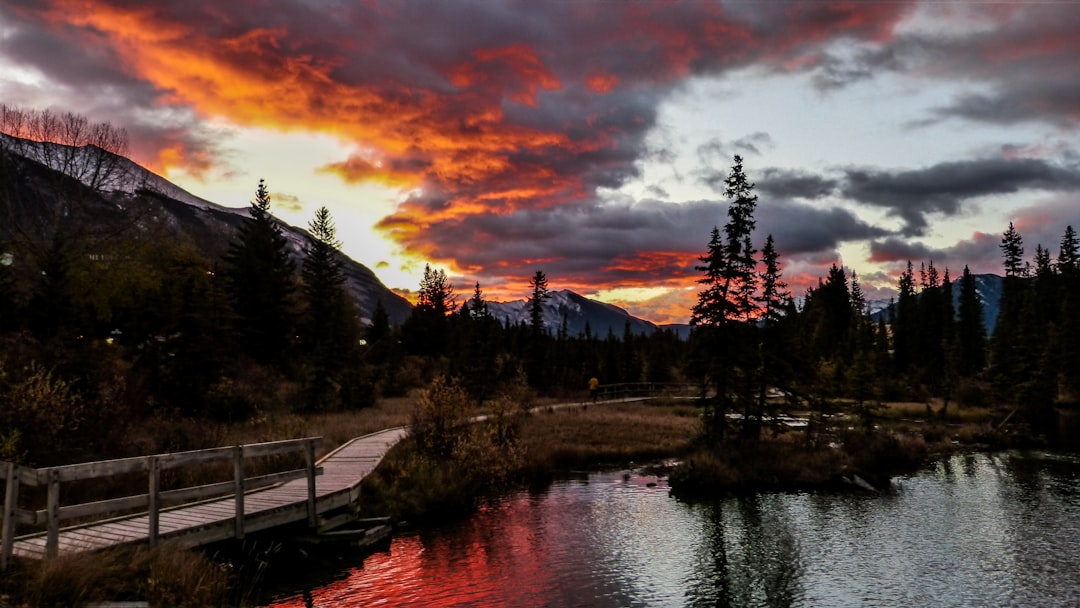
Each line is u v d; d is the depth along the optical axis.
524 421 35.59
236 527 11.40
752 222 31.11
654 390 62.81
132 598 8.18
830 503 21.92
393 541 15.37
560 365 73.88
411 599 11.48
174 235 62.25
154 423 19.61
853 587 13.47
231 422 26.03
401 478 18.47
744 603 12.39
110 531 10.17
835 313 91.31
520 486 23.78
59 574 7.66
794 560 15.28
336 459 20.00
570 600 11.95
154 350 27.22
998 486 25.28
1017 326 60.78
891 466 30.16
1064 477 27.30
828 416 36.47
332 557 13.73
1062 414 53.88
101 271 43.59
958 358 70.25
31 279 33.25
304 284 64.06
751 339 31.12
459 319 93.44
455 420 23.19
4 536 7.77
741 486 24.34
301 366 45.12
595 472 27.16
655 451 31.16
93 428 16.14
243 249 58.84
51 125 49.75
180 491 10.33
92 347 23.05
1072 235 86.69
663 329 101.62
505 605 11.49
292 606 10.80
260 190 63.94
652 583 13.25
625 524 18.30
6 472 7.90
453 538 15.89
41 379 15.43
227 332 35.56
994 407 53.31
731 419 31.97
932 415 50.41
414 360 66.38
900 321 91.06
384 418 32.81
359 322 78.62
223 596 9.78
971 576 14.27
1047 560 15.48
